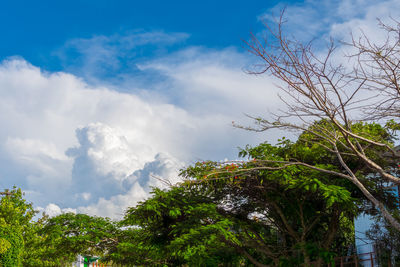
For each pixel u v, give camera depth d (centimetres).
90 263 3164
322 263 1656
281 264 1641
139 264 2200
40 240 3209
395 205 1572
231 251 1762
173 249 1515
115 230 2322
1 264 2214
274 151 1611
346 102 1015
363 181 1505
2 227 2270
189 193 1720
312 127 1176
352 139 1441
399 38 988
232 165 1480
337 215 1641
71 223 2342
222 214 1786
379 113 1034
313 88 1023
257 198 1739
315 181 1394
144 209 1617
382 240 1666
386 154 1127
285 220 1683
